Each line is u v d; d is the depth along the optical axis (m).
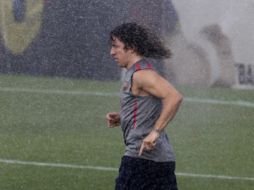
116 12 53.44
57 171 30.98
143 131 20.34
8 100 46.72
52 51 54.66
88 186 28.86
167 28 53.00
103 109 45.28
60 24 54.44
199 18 53.12
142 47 20.55
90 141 36.94
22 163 32.19
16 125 40.34
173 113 19.77
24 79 53.38
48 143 36.25
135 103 20.36
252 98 50.09
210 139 38.44
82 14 53.97
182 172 31.64
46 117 42.62
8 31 55.28
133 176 20.39
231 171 32.16
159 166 20.41
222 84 53.38
